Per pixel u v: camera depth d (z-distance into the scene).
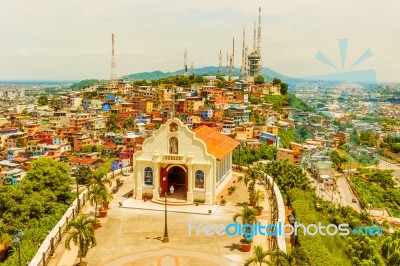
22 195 81.19
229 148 79.88
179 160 70.00
